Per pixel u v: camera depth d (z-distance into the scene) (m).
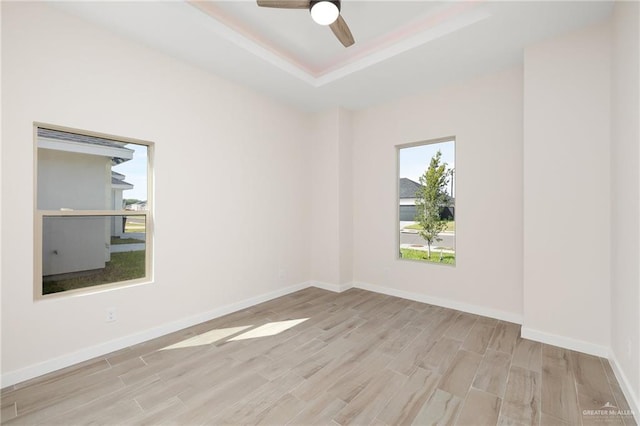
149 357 2.35
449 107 3.51
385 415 1.69
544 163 2.58
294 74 3.27
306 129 4.46
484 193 3.26
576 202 2.44
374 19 2.62
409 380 2.03
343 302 3.74
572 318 2.46
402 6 2.45
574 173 2.45
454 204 3.50
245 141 3.57
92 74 2.35
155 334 2.72
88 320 2.33
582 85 2.42
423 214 3.85
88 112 2.33
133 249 2.68
